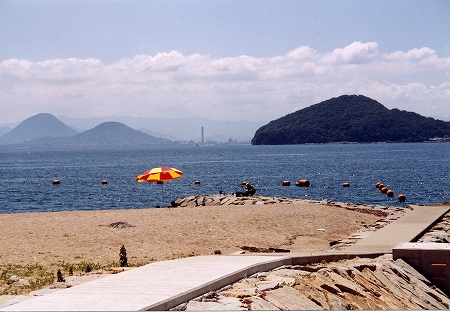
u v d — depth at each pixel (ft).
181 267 37.27
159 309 26.63
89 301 27.61
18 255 58.59
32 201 163.63
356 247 54.95
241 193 136.36
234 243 67.72
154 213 95.76
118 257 58.08
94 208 145.69
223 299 29.81
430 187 195.93
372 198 163.02
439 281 45.06
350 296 36.45
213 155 646.33
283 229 78.28
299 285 34.50
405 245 47.65
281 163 397.39
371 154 539.29
